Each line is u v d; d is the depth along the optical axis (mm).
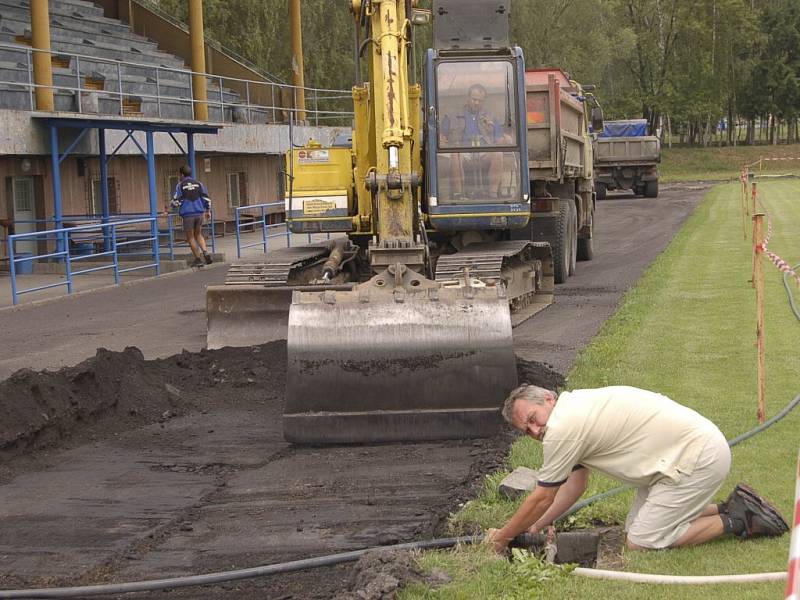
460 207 13594
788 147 88375
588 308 15656
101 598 5738
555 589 5227
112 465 8438
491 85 13547
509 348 8695
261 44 50406
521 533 5852
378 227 10969
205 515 7121
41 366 12602
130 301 18781
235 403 10375
